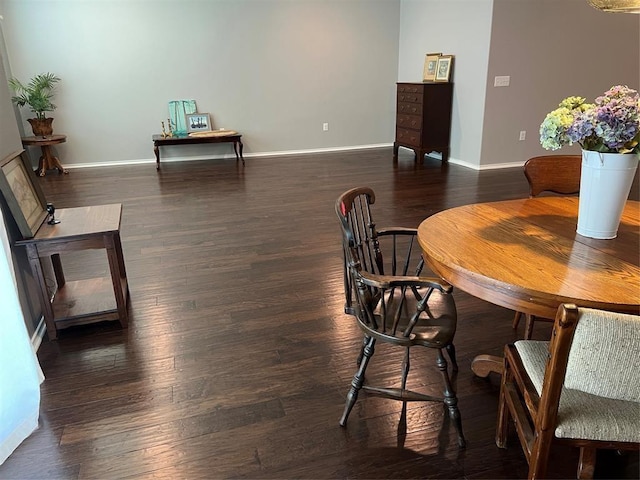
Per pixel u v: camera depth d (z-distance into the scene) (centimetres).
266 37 721
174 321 254
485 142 615
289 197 502
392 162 688
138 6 661
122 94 691
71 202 498
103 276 312
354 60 770
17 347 170
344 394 195
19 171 238
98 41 660
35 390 177
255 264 328
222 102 732
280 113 762
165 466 160
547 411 117
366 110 802
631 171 153
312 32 737
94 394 197
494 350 225
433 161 690
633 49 627
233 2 693
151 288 293
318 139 794
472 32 600
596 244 159
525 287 130
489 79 587
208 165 695
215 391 198
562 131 157
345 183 561
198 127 721
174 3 672
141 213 454
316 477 155
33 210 237
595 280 133
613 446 121
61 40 645
